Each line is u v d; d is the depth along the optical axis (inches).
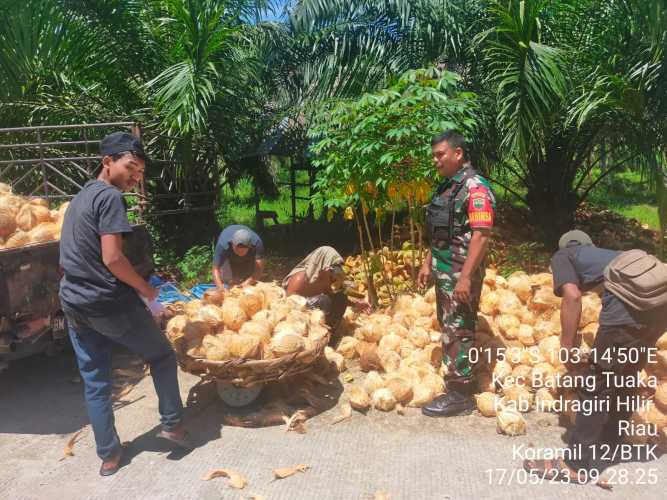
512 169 354.3
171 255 301.0
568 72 272.2
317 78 338.0
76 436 124.8
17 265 137.7
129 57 327.3
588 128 307.1
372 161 185.5
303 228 418.6
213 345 127.6
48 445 125.5
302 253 357.4
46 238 155.6
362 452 119.4
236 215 507.5
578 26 289.1
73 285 106.0
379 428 130.3
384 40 322.0
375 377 144.9
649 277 102.8
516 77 261.6
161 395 116.3
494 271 187.5
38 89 316.5
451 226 128.8
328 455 118.2
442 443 123.0
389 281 240.2
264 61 348.8
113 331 107.8
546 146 327.9
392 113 183.6
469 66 310.0
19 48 308.3
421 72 197.8
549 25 292.2
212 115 319.9
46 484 109.8
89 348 111.3
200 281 277.4
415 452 119.1
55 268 153.7
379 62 315.6
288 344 127.2
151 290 109.9
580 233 123.1
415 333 165.9
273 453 119.2
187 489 106.4
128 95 338.0
